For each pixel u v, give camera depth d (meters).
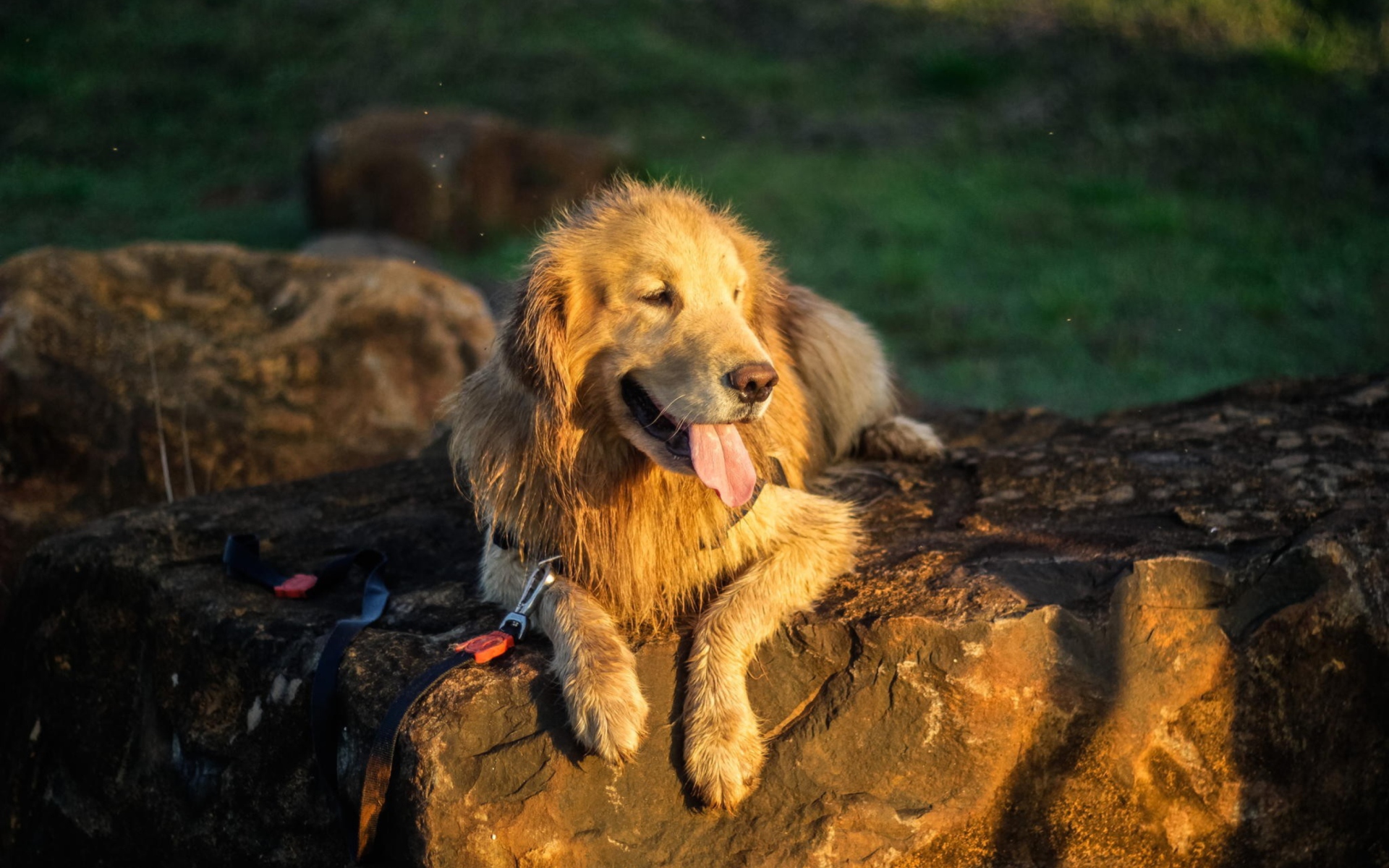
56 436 8.41
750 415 4.65
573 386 4.95
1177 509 5.57
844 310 7.33
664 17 29.12
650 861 4.50
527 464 5.00
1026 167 21.75
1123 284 17.03
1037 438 7.52
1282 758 5.05
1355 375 7.53
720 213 5.49
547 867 4.43
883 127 23.78
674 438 4.80
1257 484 5.77
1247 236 18.53
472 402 5.27
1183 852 4.98
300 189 21.36
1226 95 23.14
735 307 4.92
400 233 18.33
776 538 5.19
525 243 18.20
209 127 23.73
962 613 4.79
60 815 5.96
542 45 27.11
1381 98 22.27
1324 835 5.22
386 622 5.20
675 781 4.56
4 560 7.96
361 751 4.64
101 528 6.36
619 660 4.60
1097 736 4.81
